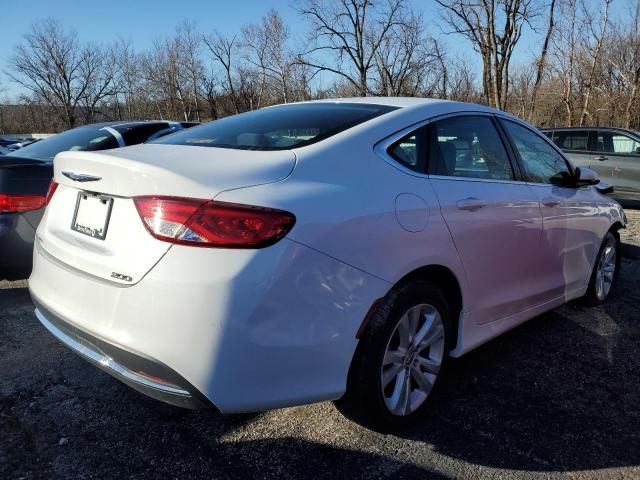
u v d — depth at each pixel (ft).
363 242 7.18
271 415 8.85
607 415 9.09
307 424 8.61
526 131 11.66
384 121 8.61
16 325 12.16
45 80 185.88
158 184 6.55
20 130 193.88
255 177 6.85
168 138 9.45
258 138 8.37
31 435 8.09
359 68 93.66
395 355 8.04
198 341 6.21
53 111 192.85
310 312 6.72
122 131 20.04
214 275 6.17
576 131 33.91
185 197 6.38
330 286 6.86
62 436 8.11
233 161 7.23
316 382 6.98
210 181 6.54
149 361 6.34
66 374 9.98
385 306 7.58
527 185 10.77
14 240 12.83
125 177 6.84
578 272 12.80
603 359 11.19
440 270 8.56
